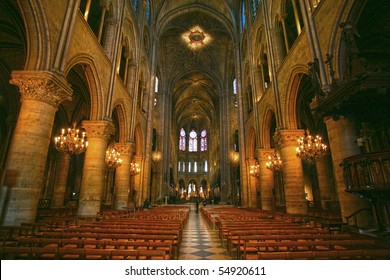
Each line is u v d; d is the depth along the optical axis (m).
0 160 16.45
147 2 25.38
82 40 10.63
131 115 18.77
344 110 7.00
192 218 18.55
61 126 21.34
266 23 16.95
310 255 3.45
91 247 4.53
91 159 12.25
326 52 9.09
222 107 37.97
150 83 26.00
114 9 15.12
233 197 32.66
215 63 38.50
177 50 37.16
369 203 7.40
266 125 18.44
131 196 21.53
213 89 45.38
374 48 12.52
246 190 23.59
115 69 14.53
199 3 29.86
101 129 12.59
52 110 8.11
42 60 7.94
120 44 15.70
